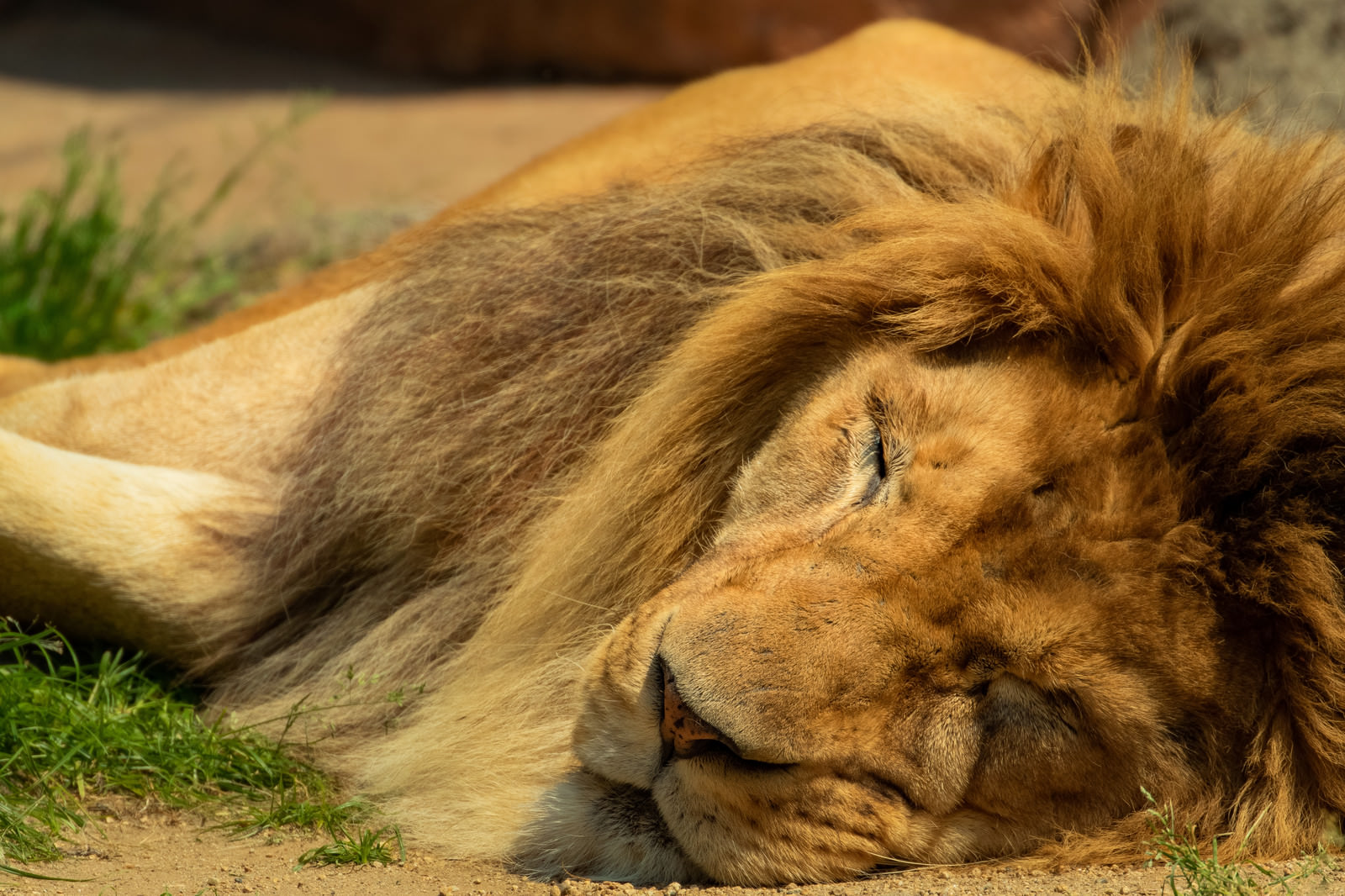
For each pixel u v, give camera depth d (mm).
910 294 5145
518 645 5734
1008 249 4973
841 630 4457
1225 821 4574
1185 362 4609
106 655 6082
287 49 26906
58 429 6863
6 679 5637
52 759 5441
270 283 12734
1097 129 5625
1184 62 5965
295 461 6574
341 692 6168
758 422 5574
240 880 4730
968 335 4984
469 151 19688
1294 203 5113
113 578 6223
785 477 5047
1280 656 4547
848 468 4922
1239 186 5199
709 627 4438
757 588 4570
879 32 8109
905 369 5031
